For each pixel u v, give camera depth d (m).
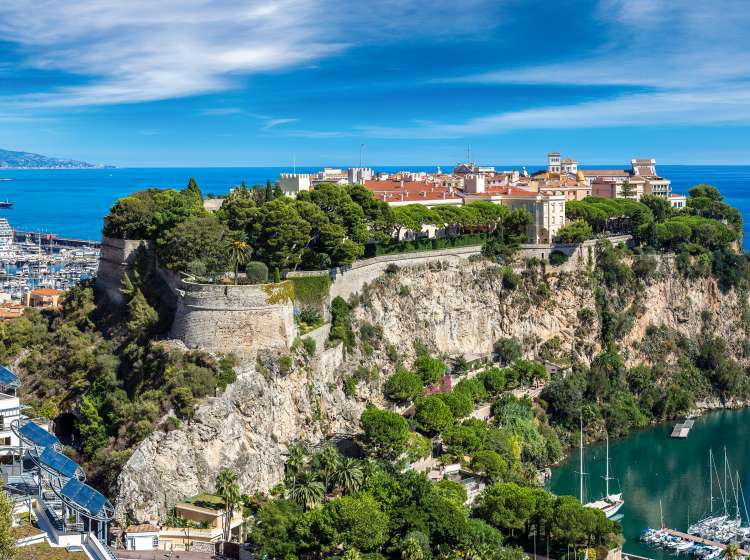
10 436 154.88
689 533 194.00
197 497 174.25
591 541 169.38
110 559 123.88
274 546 151.12
